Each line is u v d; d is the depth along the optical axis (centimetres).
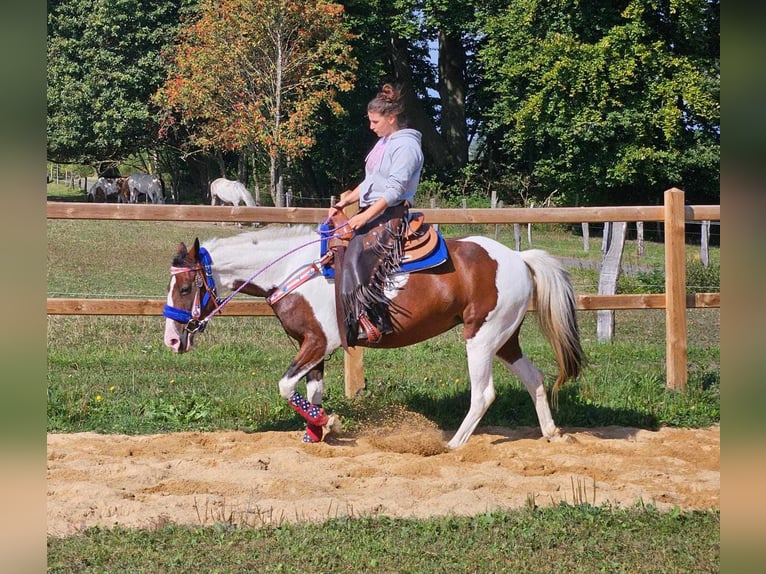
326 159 3984
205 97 3094
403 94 648
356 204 815
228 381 909
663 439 735
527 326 1300
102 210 780
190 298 657
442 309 662
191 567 434
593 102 2967
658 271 1402
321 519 516
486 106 3975
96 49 3791
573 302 697
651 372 945
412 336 666
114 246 1902
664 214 862
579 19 2967
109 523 505
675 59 2834
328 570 431
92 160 4172
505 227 2433
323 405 805
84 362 981
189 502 543
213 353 1048
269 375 939
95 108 3697
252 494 568
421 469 625
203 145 3559
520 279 683
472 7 3566
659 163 2986
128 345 1084
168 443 700
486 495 566
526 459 659
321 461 643
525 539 472
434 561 443
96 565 436
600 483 597
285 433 734
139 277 1554
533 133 3212
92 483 577
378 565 436
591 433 754
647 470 633
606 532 484
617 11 2989
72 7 3788
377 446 700
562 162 3167
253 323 1233
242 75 3144
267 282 671
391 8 3662
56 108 3838
